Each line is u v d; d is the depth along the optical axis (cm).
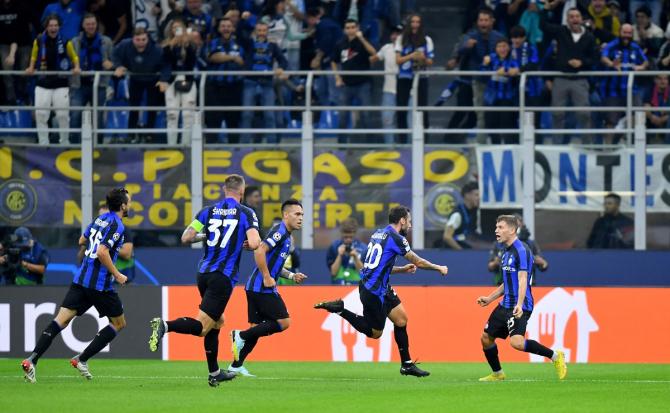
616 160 6134
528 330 5212
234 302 5266
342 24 6969
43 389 3659
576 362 5178
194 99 6359
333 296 5231
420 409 3098
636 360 5153
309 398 3394
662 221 6128
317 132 6125
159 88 6331
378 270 4112
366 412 3019
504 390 3694
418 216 6134
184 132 6238
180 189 6250
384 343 5200
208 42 6750
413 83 6181
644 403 3297
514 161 6116
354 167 6188
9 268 5862
